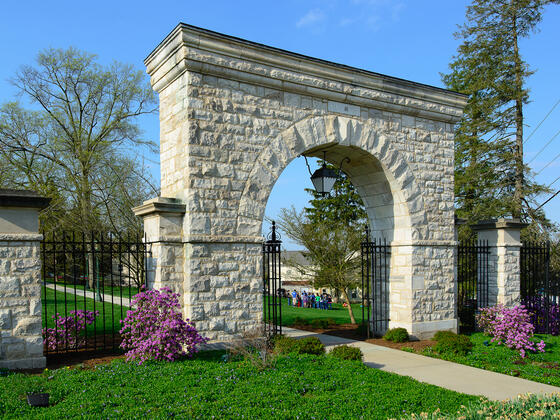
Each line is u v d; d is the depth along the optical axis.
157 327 7.82
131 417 5.04
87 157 20.06
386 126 11.45
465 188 22.78
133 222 16.98
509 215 21.02
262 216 9.45
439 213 12.14
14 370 7.04
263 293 9.41
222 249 8.97
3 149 20.78
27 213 7.35
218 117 9.05
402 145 11.68
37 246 7.39
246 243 9.25
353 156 11.53
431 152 12.21
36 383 6.21
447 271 12.05
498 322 10.96
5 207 7.17
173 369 6.96
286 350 8.56
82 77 21.30
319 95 10.33
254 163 9.43
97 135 22.16
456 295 12.19
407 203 11.55
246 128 9.39
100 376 6.63
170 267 8.66
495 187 21.27
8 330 7.08
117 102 22.69
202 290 8.69
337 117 10.63
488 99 21.50
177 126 9.16
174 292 8.66
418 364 8.88
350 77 10.61
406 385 6.90
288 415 5.33
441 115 12.28
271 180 9.62
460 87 24.20
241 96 9.38
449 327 11.89
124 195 17.77
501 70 21.09
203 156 8.84
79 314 9.86
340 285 17.09
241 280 9.13
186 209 8.67
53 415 5.06
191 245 8.62
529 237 19.64
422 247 11.63
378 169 11.62
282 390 6.19
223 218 9.00
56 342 8.70
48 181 21.52
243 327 9.07
